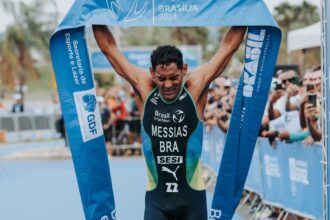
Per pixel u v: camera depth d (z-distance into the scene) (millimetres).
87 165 3668
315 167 4793
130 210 7305
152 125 3324
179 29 35750
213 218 3721
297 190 5223
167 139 3307
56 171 12031
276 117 5730
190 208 3334
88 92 3656
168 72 3162
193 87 3311
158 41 36688
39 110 29156
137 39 36906
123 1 3512
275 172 5719
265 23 3463
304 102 5355
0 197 8680
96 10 3508
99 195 3711
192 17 3525
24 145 20578
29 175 11461
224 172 3689
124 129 14469
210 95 9250
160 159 3342
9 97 43188
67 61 3611
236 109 3666
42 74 48844
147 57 15906
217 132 8336
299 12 31750
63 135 16031
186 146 3305
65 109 3633
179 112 3271
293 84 5742
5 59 44094
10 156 15461
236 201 3695
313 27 9266
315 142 4844
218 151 8320
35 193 8992
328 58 4398
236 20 3482
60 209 7480
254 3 3498
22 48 44594
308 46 9219
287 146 5352
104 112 14211
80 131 3646
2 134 21922
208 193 8242
